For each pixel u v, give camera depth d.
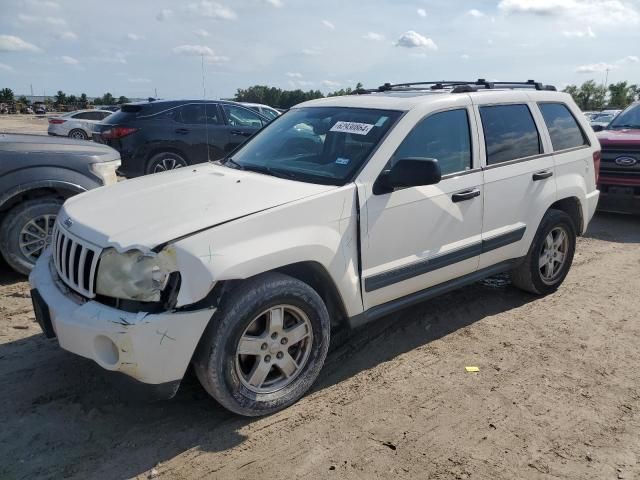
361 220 3.64
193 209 3.25
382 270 3.81
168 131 9.66
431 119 4.16
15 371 3.86
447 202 4.14
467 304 5.15
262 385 3.37
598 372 3.96
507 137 4.73
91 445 3.11
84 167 5.64
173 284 2.91
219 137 10.05
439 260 4.14
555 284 5.40
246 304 3.12
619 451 3.10
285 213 3.29
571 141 5.43
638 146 8.09
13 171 5.28
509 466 2.97
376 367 4.02
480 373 3.94
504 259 4.79
